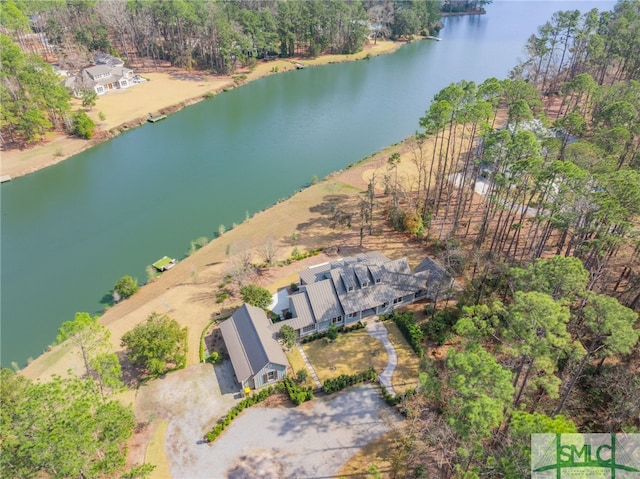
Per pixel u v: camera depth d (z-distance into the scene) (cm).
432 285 6138
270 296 6012
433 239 7400
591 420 4247
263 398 4922
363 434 4534
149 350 5034
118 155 11119
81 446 3306
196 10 16100
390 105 14138
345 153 11038
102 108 13188
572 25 12719
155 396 4972
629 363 4672
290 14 17575
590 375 4556
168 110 13525
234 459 4331
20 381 4381
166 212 8738
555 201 5388
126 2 17000
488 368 3147
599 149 6394
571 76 13562
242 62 16750
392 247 7350
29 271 7256
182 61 16475
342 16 18288
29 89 10631
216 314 6094
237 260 6831
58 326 6191
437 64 18225
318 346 5569
